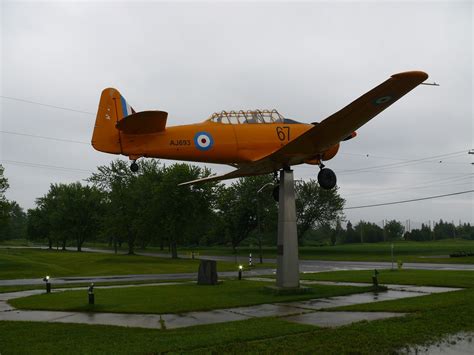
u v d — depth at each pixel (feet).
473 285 53.21
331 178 47.55
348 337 26.16
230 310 38.96
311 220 230.89
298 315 34.94
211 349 24.21
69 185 278.67
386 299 42.55
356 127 41.39
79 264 134.10
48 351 24.38
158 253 249.55
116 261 143.84
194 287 58.39
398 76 33.04
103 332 29.68
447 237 428.97
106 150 44.50
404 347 24.18
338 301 42.47
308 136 41.01
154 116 41.19
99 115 45.06
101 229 236.43
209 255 221.66
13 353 24.03
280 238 50.11
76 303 42.91
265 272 98.43
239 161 46.70
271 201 224.33
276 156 45.68
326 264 129.80
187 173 168.35
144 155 44.32
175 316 36.29
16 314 38.06
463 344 24.80
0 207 150.41
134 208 202.49
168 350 24.14
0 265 113.39
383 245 279.08
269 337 26.99
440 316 31.55
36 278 88.07
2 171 151.12
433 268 96.37
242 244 350.64
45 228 317.83
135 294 50.34
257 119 47.29
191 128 44.96
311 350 23.71
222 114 46.62
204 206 171.53
